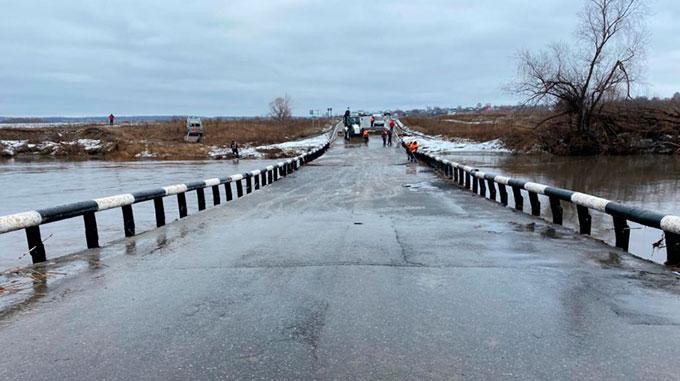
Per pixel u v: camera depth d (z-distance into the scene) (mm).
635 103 41656
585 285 5812
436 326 4555
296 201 15141
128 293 5746
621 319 4699
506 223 10586
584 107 41219
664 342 4172
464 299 5324
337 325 4598
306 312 4957
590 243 8367
